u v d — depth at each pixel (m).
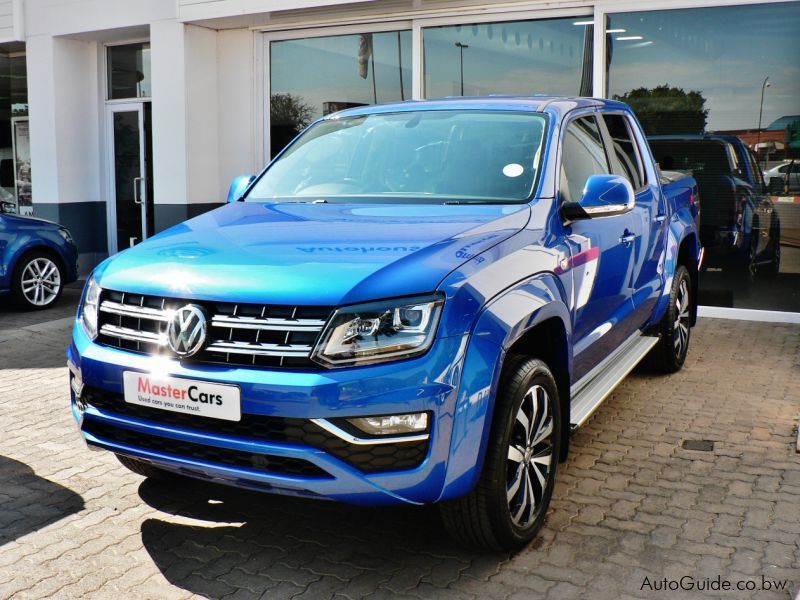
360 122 4.62
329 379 2.80
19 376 6.41
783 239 7.95
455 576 3.20
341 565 3.30
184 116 10.38
